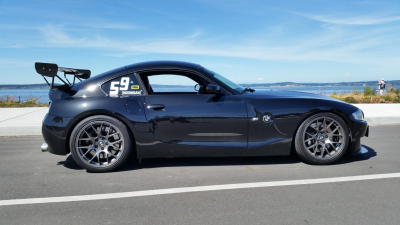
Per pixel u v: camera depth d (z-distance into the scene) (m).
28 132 5.97
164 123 3.28
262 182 2.88
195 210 2.26
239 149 3.33
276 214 2.16
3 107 10.81
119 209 2.30
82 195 2.61
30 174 3.27
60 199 2.53
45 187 2.84
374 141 4.91
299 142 3.37
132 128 3.27
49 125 3.28
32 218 2.16
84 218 2.15
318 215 2.14
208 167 3.44
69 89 3.45
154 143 3.30
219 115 3.28
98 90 3.37
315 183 2.83
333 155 3.41
